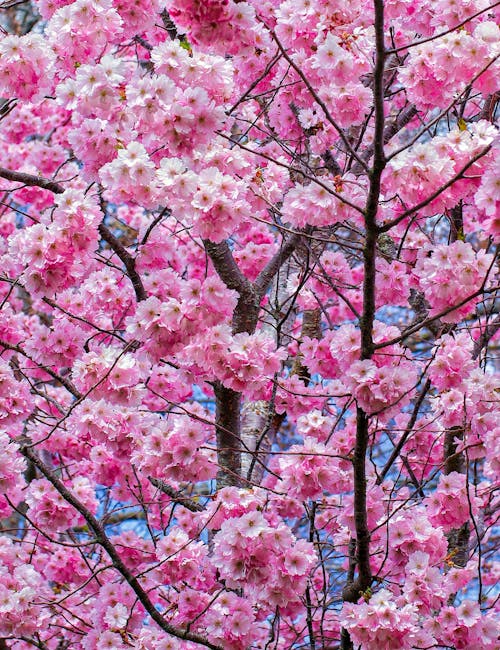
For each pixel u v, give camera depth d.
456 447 5.19
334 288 3.98
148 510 5.71
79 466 5.87
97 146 3.82
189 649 4.42
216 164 4.01
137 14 4.09
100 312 5.16
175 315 3.91
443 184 3.79
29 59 3.99
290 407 5.03
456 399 4.37
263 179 4.69
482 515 5.47
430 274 3.81
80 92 3.70
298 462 4.19
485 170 3.80
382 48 3.42
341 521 4.37
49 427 5.64
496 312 6.11
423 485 4.54
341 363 4.05
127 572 4.16
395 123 5.03
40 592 5.18
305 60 4.30
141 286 4.49
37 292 4.08
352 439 4.52
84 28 3.93
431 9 4.37
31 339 4.63
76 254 4.04
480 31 4.02
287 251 4.95
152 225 4.59
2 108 4.70
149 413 4.68
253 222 5.38
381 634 3.84
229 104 4.66
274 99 4.88
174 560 4.50
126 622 4.52
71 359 4.63
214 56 3.83
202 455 4.36
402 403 3.92
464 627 4.16
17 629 4.56
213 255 4.84
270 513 4.32
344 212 4.02
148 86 3.69
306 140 4.91
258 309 4.94
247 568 3.93
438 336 4.95
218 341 3.98
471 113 5.85
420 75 4.16
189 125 3.75
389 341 3.83
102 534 4.19
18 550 5.33
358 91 4.38
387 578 4.54
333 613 5.90
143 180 3.71
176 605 4.60
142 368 4.62
